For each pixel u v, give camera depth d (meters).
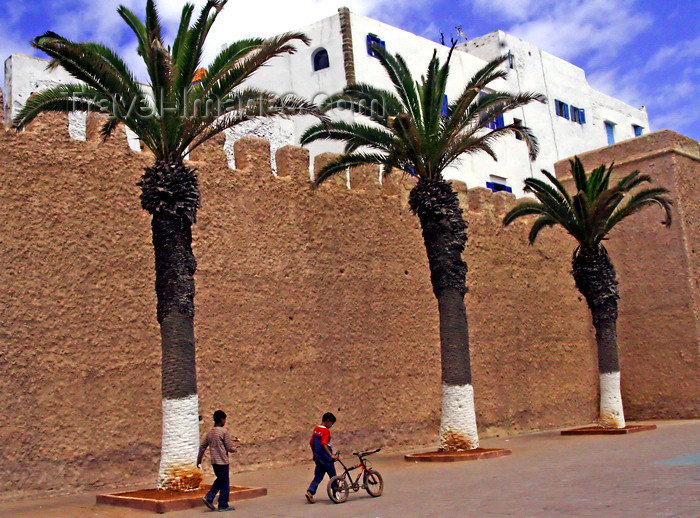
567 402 23.44
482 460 14.92
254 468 15.44
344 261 18.16
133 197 14.70
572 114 35.97
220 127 12.97
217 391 15.21
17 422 12.48
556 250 24.28
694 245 24.50
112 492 12.60
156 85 12.14
